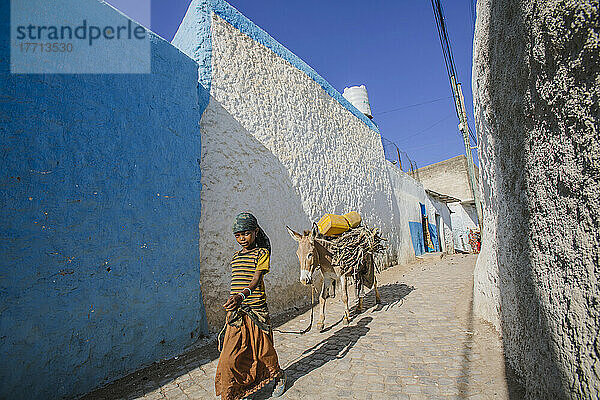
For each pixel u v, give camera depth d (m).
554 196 2.03
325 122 9.04
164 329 3.94
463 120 13.02
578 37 1.67
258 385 2.73
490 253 4.07
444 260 15.13
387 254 12.13
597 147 1.57
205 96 5.23
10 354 2.72
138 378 3.40
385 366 3.47
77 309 3.17
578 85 1.71
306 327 5.10
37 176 3.04
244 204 5.62
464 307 5.58
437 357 3.60
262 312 2.80
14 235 2.85
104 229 3.48
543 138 2.15
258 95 6.44
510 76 2.65
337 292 8.08
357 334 4.59
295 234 4.80
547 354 2.14
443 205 22.47
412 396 2.82
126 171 3.78
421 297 6.85
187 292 4.30
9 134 2.92
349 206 9.62
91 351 3.23
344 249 5.19
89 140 3.47
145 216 3.91
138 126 4.00
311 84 8.60
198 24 5.45
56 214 3.12
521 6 2.30
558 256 1.99
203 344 4.33
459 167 25.23
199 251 4.65
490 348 3.52
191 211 4.55
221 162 5.30
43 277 2.97
